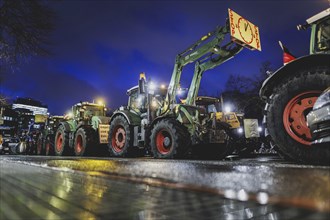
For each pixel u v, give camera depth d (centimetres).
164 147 673
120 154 809
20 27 712
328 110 243
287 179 129
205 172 170
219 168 197
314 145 265
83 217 79
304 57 294
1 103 1373
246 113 2192
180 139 627
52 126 1369
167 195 108
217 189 115
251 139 850
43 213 83
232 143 737
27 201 100
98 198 104
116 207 91
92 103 1166
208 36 705
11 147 1727
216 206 90
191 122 656
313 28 359
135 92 858
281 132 323
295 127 315
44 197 108
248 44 647
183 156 639
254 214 79
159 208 88
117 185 136
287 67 314
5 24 697
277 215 76
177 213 82
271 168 184
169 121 645
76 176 175
